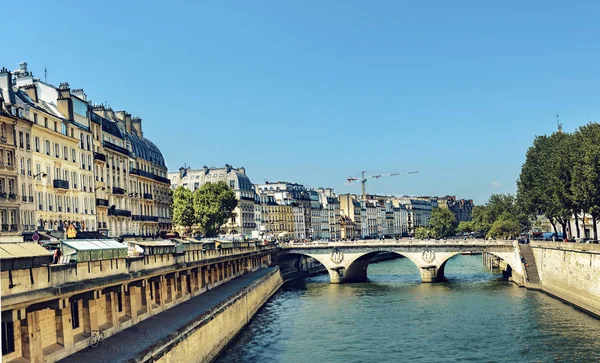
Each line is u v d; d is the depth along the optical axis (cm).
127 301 4916
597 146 8281
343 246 13200
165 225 12231
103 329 4350
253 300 8219
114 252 4525
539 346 5884
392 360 5619
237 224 17912
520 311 7888
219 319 5756
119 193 9681
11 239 5719
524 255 10938
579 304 7869
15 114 6569
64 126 7850
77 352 3888
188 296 6844
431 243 12438
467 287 10956
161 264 5775
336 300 9788
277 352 5931
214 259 8069
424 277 12406
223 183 13850
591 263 7438
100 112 9912
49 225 7212
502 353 5725
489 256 15638
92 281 4003
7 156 6362
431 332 6838
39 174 6894
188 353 4553
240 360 5572
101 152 9138
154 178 11669
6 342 3212
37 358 3431
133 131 11625
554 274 9275
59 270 3628
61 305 3588
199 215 13275
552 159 9731
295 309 8862
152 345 3816
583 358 5366
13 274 3130
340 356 5769
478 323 7231
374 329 7112
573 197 8600
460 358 5625
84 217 8294
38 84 8162
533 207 11250
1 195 6166
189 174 18700
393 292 10662
